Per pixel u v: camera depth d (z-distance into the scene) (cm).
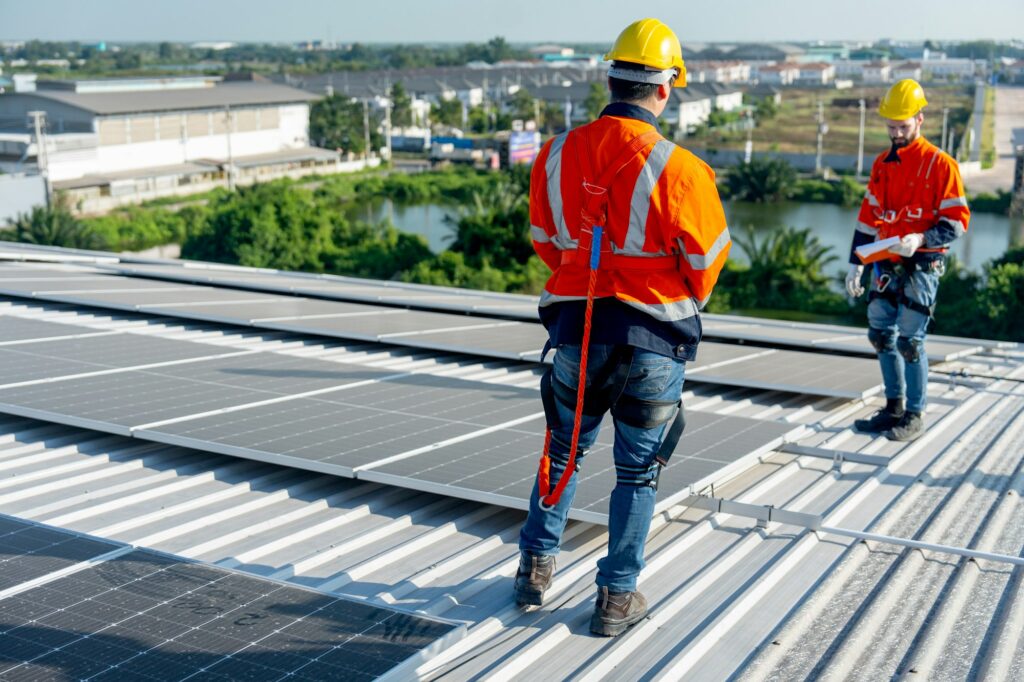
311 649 321
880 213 673
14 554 394
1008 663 382
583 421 391
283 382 703
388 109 12438
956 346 1063
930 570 473
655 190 357
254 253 5894
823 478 600
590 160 368
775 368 845
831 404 793
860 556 479
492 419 607
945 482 615
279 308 1082
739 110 17375
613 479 488
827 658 381
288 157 10075
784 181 9212
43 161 7419
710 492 546
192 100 9556
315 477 549
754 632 398
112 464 559
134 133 8769
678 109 14638
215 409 611
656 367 371
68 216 5797
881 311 681
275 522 482
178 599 356
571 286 378
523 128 13400
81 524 470
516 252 5347
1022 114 17325
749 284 5088
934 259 662
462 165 11425
